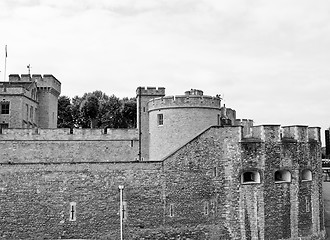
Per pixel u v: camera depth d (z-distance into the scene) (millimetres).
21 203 40094
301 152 46344
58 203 40562
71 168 41031
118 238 41031
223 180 43094
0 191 39938
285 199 44719
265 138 44156
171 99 49656
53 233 40219
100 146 53031
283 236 44156
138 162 42125
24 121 59219
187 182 42781
